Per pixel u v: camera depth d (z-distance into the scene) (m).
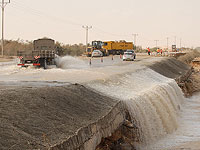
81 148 8.68
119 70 27.22
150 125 16.20
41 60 29.58
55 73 22.83
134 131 13.81
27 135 7.50
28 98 9.99
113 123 12.42
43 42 34.38
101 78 19.06
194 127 19.34
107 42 82.19
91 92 14.12
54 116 9.34
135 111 15.12
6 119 7.91
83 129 9.25
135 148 13.34
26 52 29.50
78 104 11.46
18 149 6.73
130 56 47.44
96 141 10.13
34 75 21.14
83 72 23.67
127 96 16.11
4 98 9.48
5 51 79.88
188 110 25.28
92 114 11.12
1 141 6.77
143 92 18.47
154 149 14.37
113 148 11.63
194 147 14.77
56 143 7.57
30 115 8.71
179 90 30.09
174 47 120.94
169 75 37.38
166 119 18.67
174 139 16.42
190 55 81.75
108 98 14.34
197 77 49.84
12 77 19.56
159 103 19.06
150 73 30.81
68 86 13.52
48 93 11.17
